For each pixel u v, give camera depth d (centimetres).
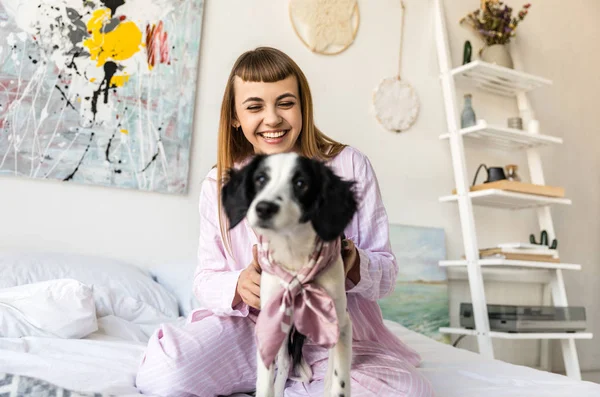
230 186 85
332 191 79
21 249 196
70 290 146
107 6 213
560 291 274
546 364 295
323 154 130
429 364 145
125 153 212
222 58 237
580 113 333
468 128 266
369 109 267
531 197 262
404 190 271
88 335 147
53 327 139
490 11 294
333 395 85
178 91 223
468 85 297
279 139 124
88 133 207
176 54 224
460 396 113
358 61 267
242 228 127
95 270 175
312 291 82
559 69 329
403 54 279
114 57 213
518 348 291
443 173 282
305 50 256
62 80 204
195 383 108
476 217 288
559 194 274
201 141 229
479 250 264
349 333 87
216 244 130
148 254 216
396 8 280
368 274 108
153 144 217
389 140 271
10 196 196
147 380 108
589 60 341
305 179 79
